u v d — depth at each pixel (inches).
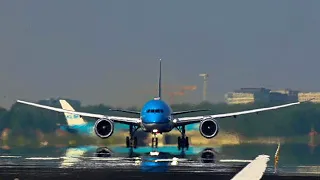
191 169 6756.9
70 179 5684.1
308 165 7726.4
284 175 6166.3
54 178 5757.9
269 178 5807.1
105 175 6053.2
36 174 6131.9
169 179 5762.8
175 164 7490.2
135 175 6063.0
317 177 5954.7
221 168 6904.5
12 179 5684.1
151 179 5733.3
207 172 6417.3
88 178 5767.7
